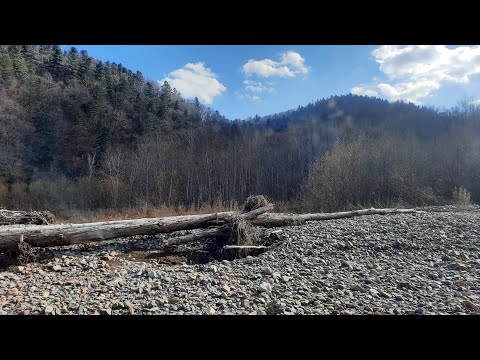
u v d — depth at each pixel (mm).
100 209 36344
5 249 7383
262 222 10820
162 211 32219
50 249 8297
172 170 44000
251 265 7566
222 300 5477
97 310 5020
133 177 42094
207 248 9172
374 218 12086
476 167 25000
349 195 22984
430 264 7648
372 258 8094
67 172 47125
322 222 11602
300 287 6133
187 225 9375
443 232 9898
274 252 8500
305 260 7824
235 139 50625
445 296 5824
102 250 8539
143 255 8477
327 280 6570
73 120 54344
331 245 8820
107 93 66562
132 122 61906
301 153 44375
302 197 28141
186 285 6141
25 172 43438
